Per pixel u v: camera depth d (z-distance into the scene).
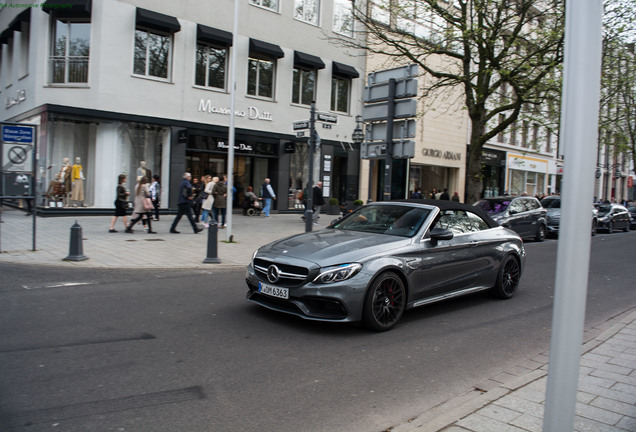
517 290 8.16
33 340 4.70
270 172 22.25
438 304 6.93
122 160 17.69
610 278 9.94
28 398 3.46
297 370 4.21
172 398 3.55
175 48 18.39
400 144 10.69
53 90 17.17
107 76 16.97
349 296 5.03
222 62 19.95
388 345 4.99
